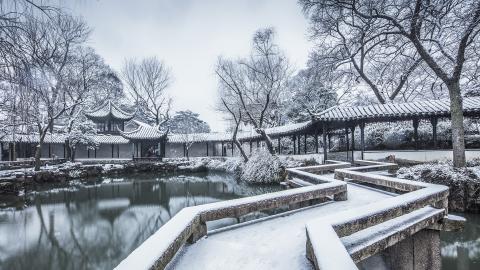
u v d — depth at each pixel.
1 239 10.28
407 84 25.45
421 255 5.31
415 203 4.49
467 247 8.52
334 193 6.15
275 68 24.11
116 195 18.53
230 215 4.16
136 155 36.38
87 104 38.09
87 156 34.81
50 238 10.48
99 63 38.59
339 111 16.53
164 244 2.62
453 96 11.61
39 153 21.92
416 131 15.92
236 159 28.34
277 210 12.99
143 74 48.31
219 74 24.59
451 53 12.73
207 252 3.39
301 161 18.66
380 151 16.20
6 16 3.55
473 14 10.09
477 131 18.88
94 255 9.07
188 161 31.27
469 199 10.05
